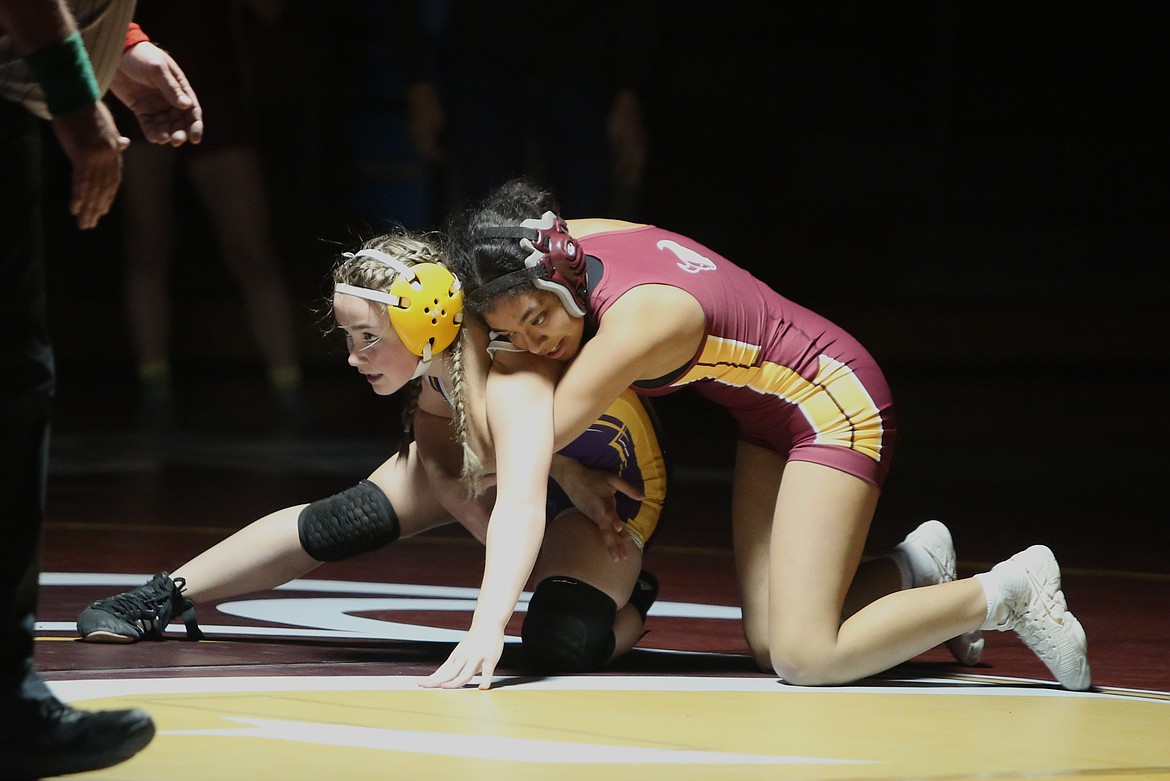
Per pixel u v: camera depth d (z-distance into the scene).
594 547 8.70
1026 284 38.72
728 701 7.56
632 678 8.29
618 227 9.23
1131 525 17.27
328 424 27.67
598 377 8.15
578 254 7.98
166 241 25.14
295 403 26.08
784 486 8.77
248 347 35.47
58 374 34.34
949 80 39.56
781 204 39.47
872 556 14.29
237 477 19.81
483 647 7.59
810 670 8.24
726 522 16.95
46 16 5.38
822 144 39.59
